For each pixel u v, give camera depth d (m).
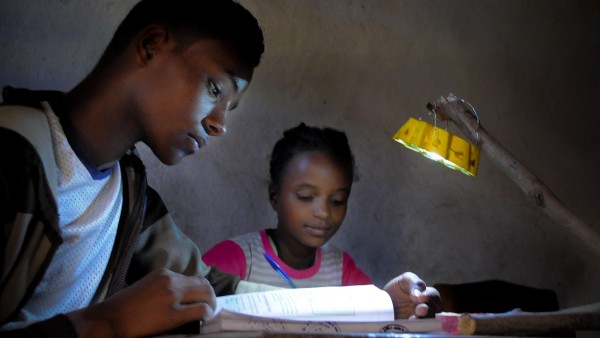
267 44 1.80
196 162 1.74
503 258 1.95
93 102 1.00
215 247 1.59
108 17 1.67
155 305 0.85
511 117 1.98
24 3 1.61
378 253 1.86
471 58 1.96
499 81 1.98
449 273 1.90
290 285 1.51
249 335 0.78
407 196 1.89
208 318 0.88
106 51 1.05
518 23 2.01
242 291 1.25
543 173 1.99
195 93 1.00
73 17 1.65
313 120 1.83
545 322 1.12
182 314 0.86
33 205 0.88
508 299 1.77
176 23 1.01
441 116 1.33
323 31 1.84
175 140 1.01
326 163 1.56
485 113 1.96
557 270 1.98
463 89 1.95
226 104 1.04
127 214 1.11
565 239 1.99
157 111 1.00
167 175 1.72
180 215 1.72
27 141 0.89
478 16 1.97
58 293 1.01
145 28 1.01
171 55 1.00
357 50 1.87
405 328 0.92
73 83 1.64
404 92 1.90
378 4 1.89
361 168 1.86
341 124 1.85
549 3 2.04
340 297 1.06
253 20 1.07
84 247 1.02
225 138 1.77
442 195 1.92
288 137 1.63
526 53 2.01
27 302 0.99
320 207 1.56
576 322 1.16
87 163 1.00
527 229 1.97
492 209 1.95
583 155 2.03
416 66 1.91
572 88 2.04
